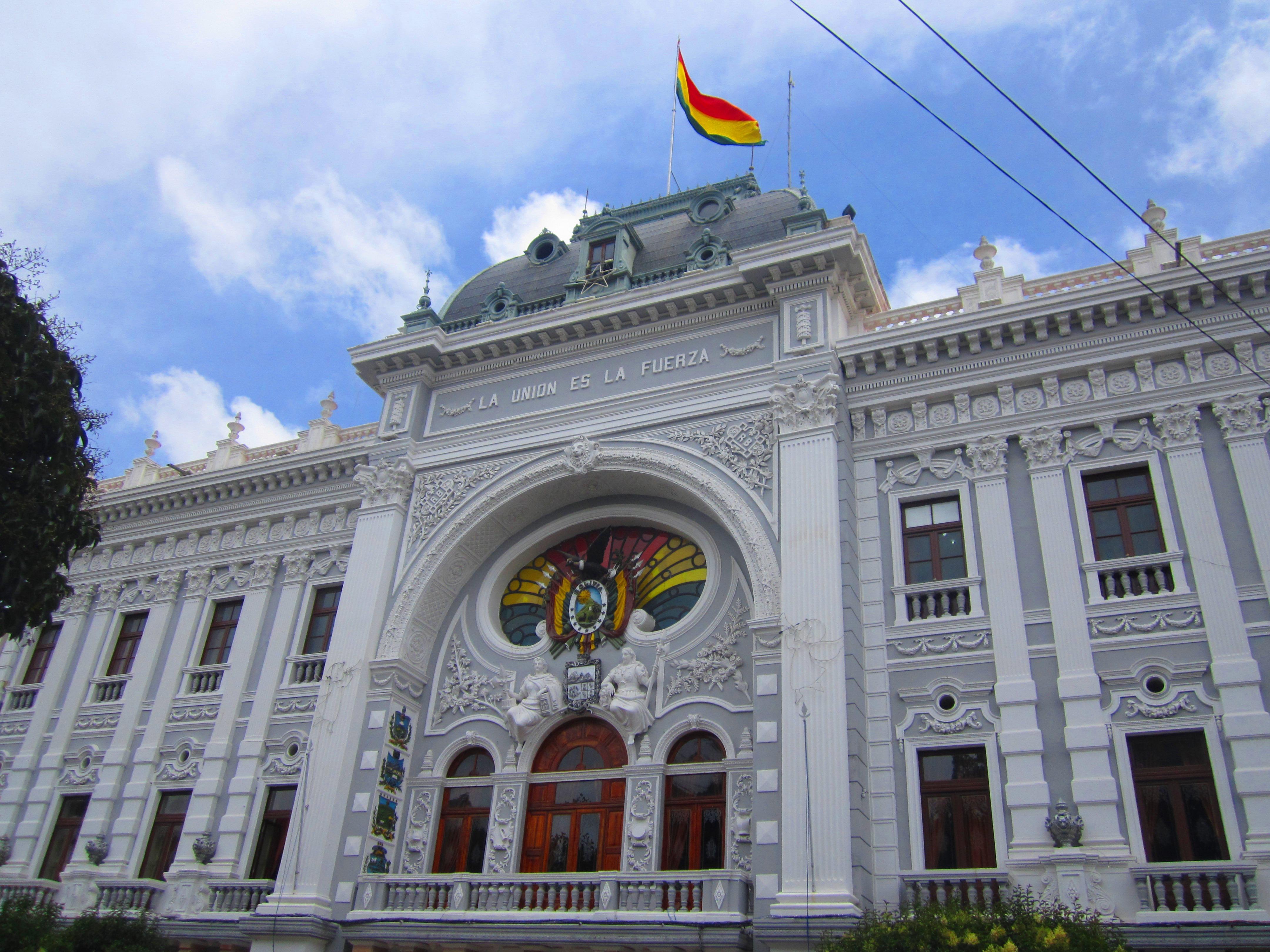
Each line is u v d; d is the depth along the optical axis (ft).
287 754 75.51
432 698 74.33
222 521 90.17
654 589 72.90
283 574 85.51
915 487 65.51
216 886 69.97
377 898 63.93
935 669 59.41
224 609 87.35
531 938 57.41
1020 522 61.67
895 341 68.08
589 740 68.69
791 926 51.34
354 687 71.67
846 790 54.39
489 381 82.94
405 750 71.87
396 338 84.17
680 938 54.19
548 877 60.18
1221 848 49.83
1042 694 56.13
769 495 66.74
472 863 67.36
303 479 87.97
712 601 68.69
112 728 84.07
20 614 47.70
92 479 54.34
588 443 74.23
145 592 90.68
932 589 61.57
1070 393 63.57
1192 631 54.44
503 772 68.80
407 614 74.33
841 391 68.39
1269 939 45.27
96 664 88.58
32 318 49.21
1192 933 46.37
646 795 63.82
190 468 98.27
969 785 56.03
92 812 79.41
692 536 72.64
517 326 81.25
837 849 53.16
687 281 75.56
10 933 61.52
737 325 74.64
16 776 84.74
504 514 76.54
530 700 69.67
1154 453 59.98
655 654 68.69
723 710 64.23
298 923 62.64
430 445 81.66
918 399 67.46
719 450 69.92
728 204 89.20
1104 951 43.45
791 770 56.49
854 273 73.15
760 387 70.64
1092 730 53.72
